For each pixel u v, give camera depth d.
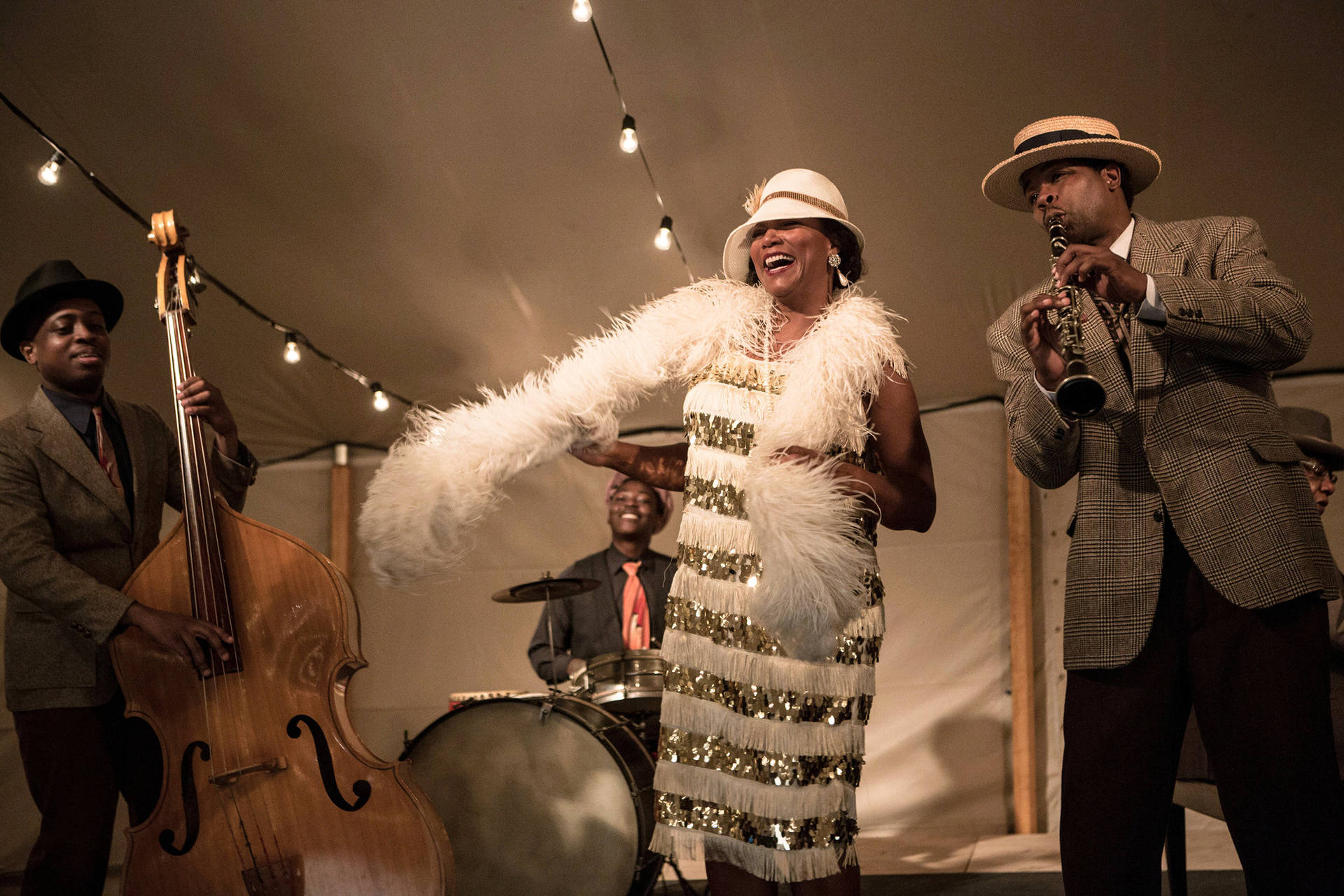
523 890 3.42
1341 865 1.67
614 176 4.41
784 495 1.59
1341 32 3.56
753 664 1.75
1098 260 1.77
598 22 3.76
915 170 4.28
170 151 4.29
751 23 3.74
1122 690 1.86
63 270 2.76
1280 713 1.70
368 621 6.19
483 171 4.39
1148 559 1.87
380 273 4.94
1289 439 1.85
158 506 2.80
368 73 3.98
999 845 5.12
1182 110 3.94
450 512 1.86
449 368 5.64
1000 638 5.71
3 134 4.16
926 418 5.91
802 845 1.68
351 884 2.24
